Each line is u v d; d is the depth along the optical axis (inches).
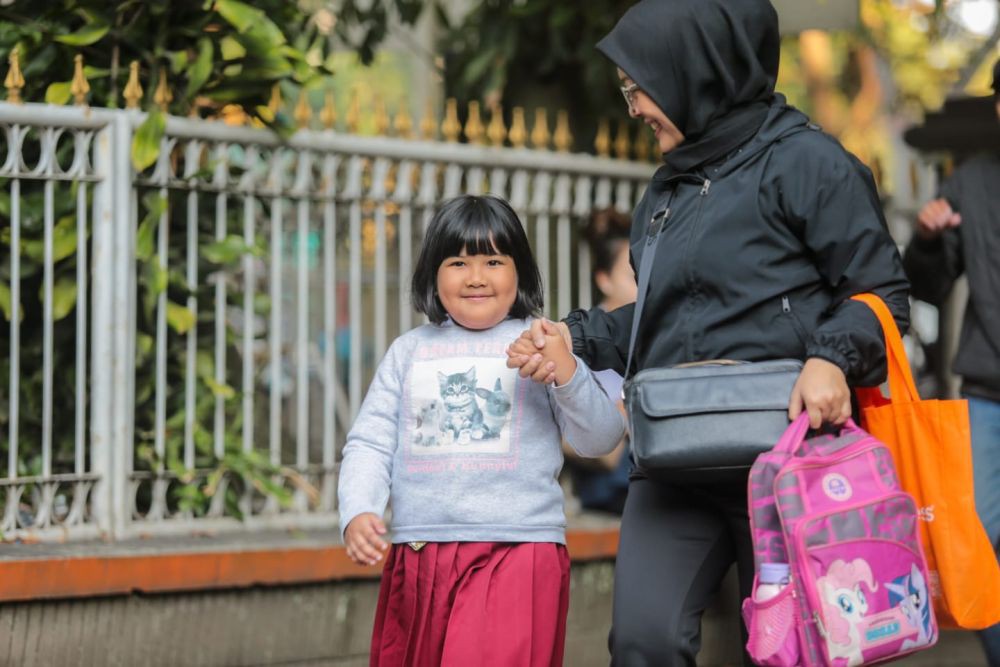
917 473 281.3
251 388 443.5
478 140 479.5
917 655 507.2
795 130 275.3
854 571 249.4
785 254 271.4
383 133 463.2
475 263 287.4
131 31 438.0
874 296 266.2
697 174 279.9
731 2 276.4
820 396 253.1
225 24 447.5
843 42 884.6
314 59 603.5
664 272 278.8
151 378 434.3
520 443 285.1
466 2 709.3
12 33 426.6
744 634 291.3
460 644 275.6
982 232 386.9
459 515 282.2
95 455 412.5
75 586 365.1
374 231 471.8
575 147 594.9
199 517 435.8
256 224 453.1
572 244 513.7
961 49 840.9
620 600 283.0
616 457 479.8
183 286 432.1
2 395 420.2
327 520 450.9
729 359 272.7
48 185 406.0
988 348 384.2
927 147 549.6
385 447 290.5
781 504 249.1
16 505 401.7
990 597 280.1
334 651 409.1
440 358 290.7
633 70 279.9
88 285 424.8
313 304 528.4
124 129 413.7
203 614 387.9
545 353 272.4
